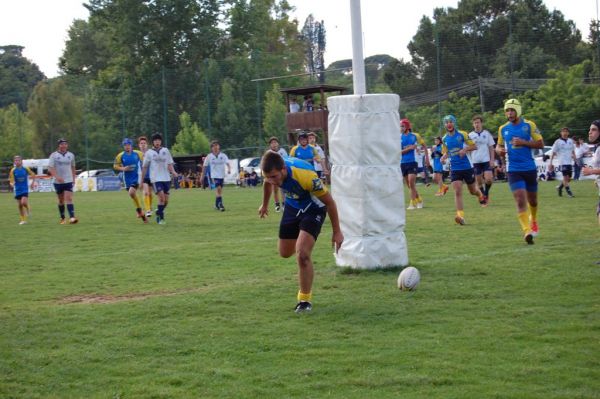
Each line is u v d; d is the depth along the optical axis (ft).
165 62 197.16
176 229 51.47
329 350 18.38
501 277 26.81
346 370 16.80
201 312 22.99
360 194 29.04
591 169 30.66
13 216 72.23
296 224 23.45
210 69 147.33
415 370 16.61
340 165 29.68
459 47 140.87
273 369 17.06
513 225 43.86
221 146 145.07
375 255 29.25
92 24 206.18
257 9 207.21
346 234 29.76
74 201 96.94
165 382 16.42
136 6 191.93
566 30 143.43
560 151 66.80
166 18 194.08
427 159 71.05
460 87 139.13
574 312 21.29
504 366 16.66
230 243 41.27
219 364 17.58
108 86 200.75
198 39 195.83
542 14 144.66
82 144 164.66
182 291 26.71
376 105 28.91
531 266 28.81
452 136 45.88
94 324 21.86
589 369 16.31
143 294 26.50
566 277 26.32
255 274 29.84
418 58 160.45
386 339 19.17
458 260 30.94
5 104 257.75
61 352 18.98
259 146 142.61
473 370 16.47
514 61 135.13
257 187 126.93
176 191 118.62
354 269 29.30
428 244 36.52
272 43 241.55
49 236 49.70
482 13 182.60
